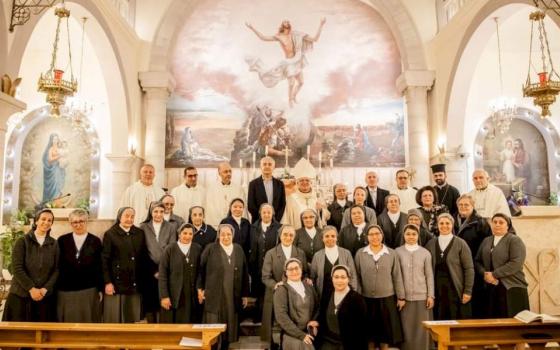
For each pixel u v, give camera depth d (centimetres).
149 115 1156
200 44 1288
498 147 1243
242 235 610
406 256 532
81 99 1152
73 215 536
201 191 743
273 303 508
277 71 1284
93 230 627
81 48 1162
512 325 421
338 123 1264
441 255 539
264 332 539
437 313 536
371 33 1282
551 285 666
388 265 526
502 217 536
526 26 1140
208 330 402
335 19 1293
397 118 1254
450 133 1092
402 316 523
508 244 522
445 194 695
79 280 524
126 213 558
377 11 1285
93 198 1209
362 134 1257
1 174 607
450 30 1069
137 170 1132
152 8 1187
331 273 507
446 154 1078
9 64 614
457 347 424
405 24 1178
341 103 1269
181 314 539
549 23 1123
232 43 1290
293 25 1295
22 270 498
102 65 1041
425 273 528
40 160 1209
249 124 1266
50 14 1055
